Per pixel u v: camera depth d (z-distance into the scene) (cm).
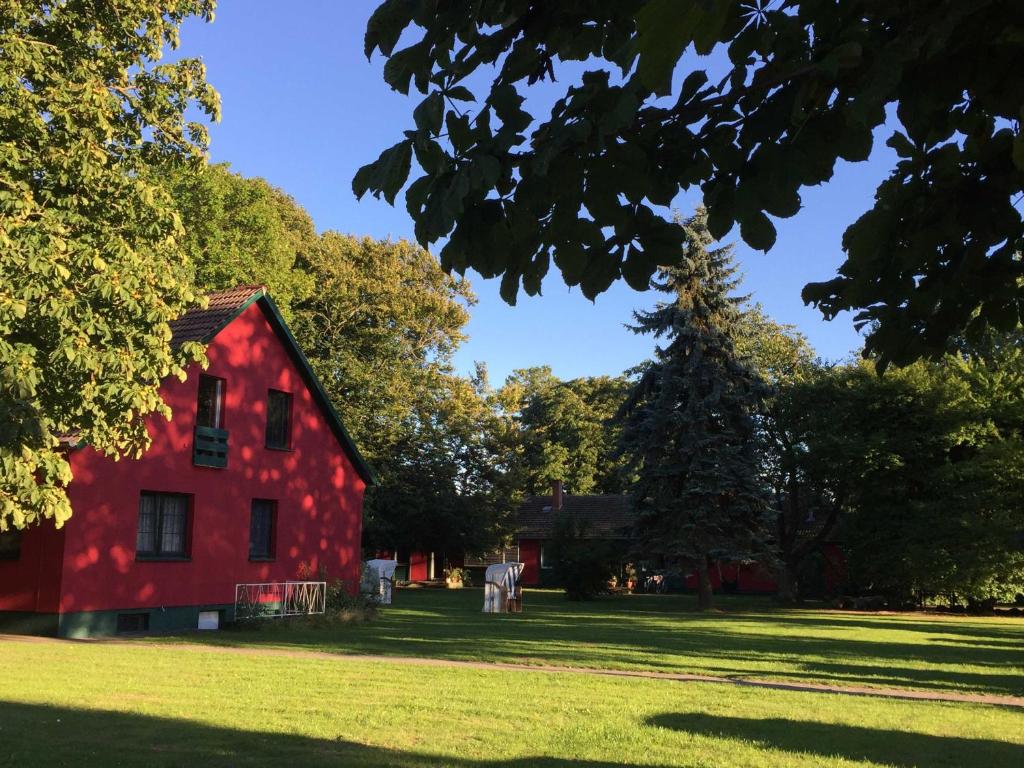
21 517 1092
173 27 1415
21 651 1487
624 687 1142
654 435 3341
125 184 1256
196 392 2131
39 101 1190
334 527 2589
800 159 266
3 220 1091
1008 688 1208
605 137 241
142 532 1998
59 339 1128
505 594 2845
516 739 806
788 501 4081
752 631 2197
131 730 818
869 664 1476
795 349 4794
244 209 3316
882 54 236
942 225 335
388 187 239
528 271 273
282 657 1452
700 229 3422
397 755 728
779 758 742
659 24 171
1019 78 271
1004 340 3578
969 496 3356
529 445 6781
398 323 4325
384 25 247
